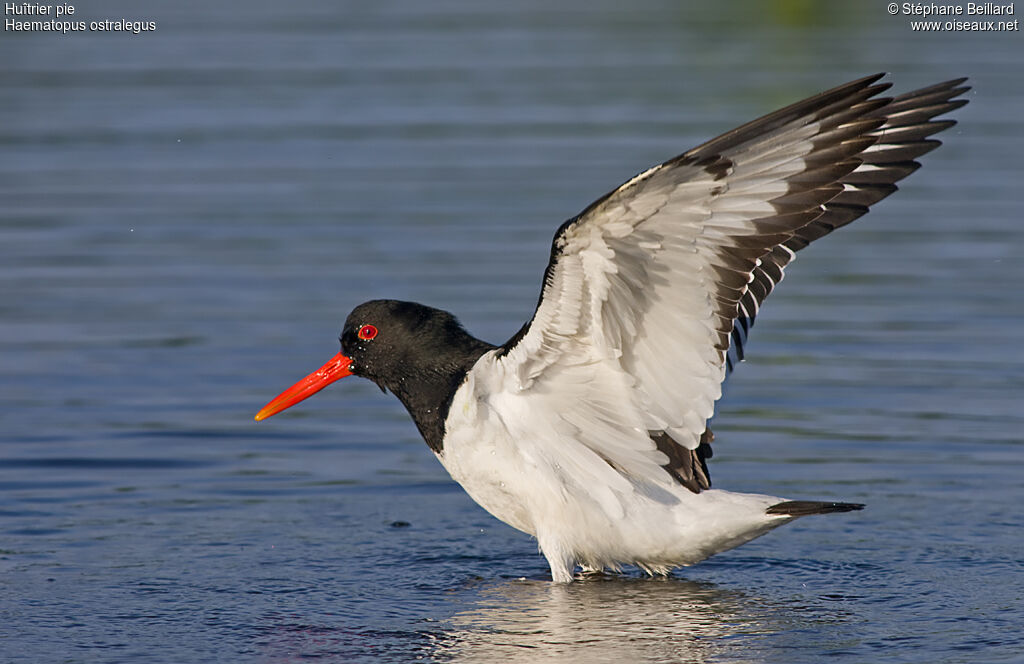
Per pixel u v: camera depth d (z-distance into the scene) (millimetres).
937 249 19234
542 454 10094
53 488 12312
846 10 33406
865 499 12016
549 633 9180
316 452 13414
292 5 35375
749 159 8219
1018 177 22156
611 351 9406
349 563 10750
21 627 9297
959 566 10547
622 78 27219
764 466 12758
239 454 13305
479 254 18688
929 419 13836
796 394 14602
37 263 18562
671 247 8594
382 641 9055
